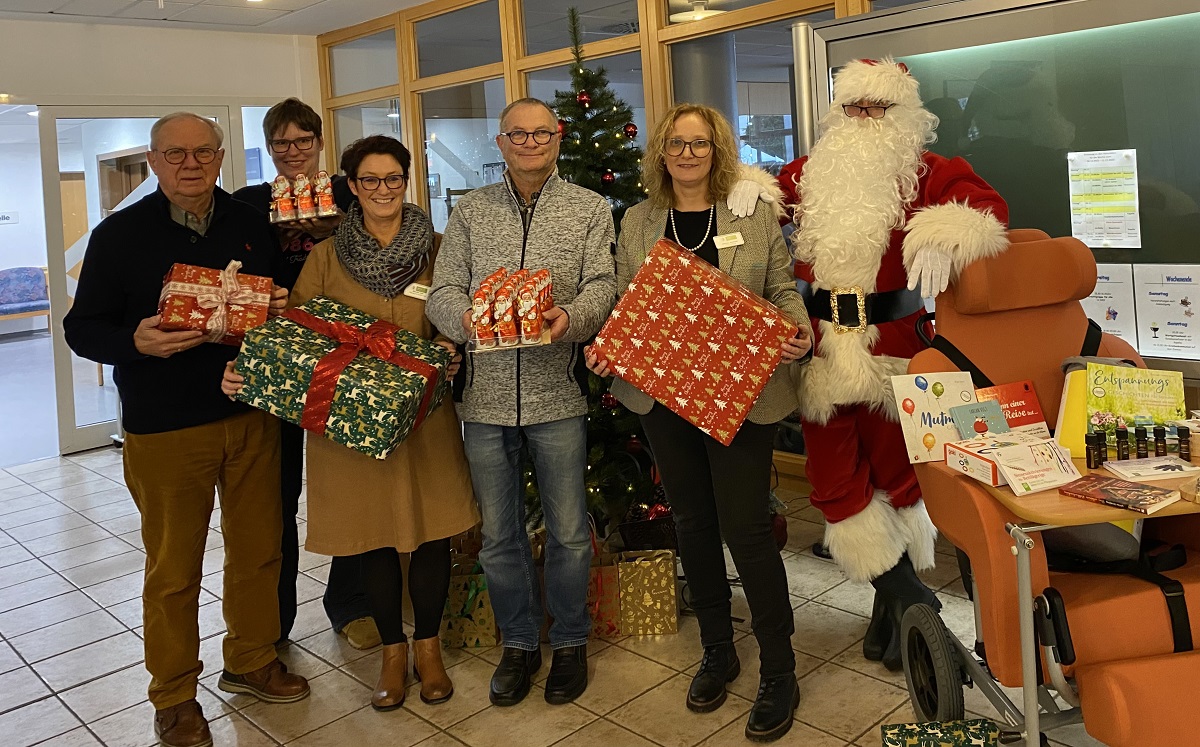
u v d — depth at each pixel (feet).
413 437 8.11
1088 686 5.60
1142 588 5.98
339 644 9.85
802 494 13.98
